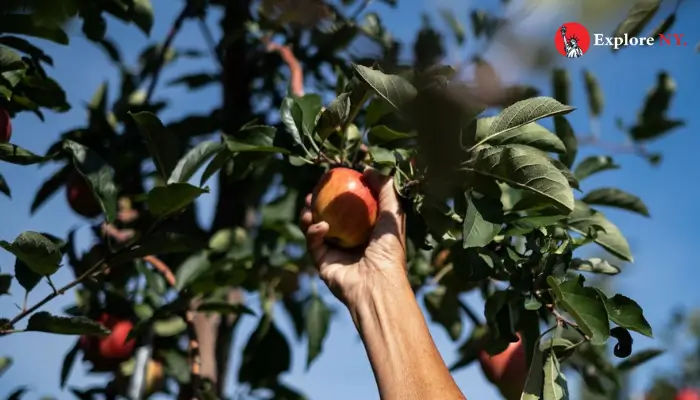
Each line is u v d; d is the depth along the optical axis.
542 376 1.18
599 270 1.28
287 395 1.64
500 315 1.28
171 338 1.63
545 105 1.16
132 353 1.59
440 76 1.16
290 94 1.33
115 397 1.60
